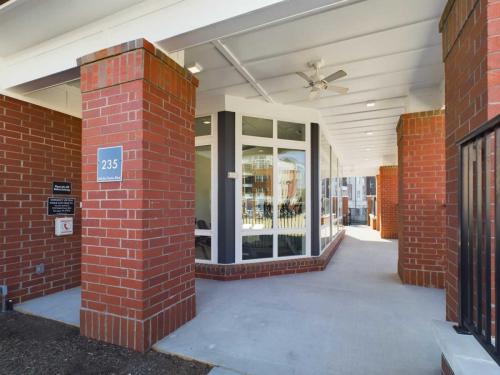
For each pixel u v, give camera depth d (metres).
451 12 2.04
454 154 1.98
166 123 2.81
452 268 2.00
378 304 3.66
